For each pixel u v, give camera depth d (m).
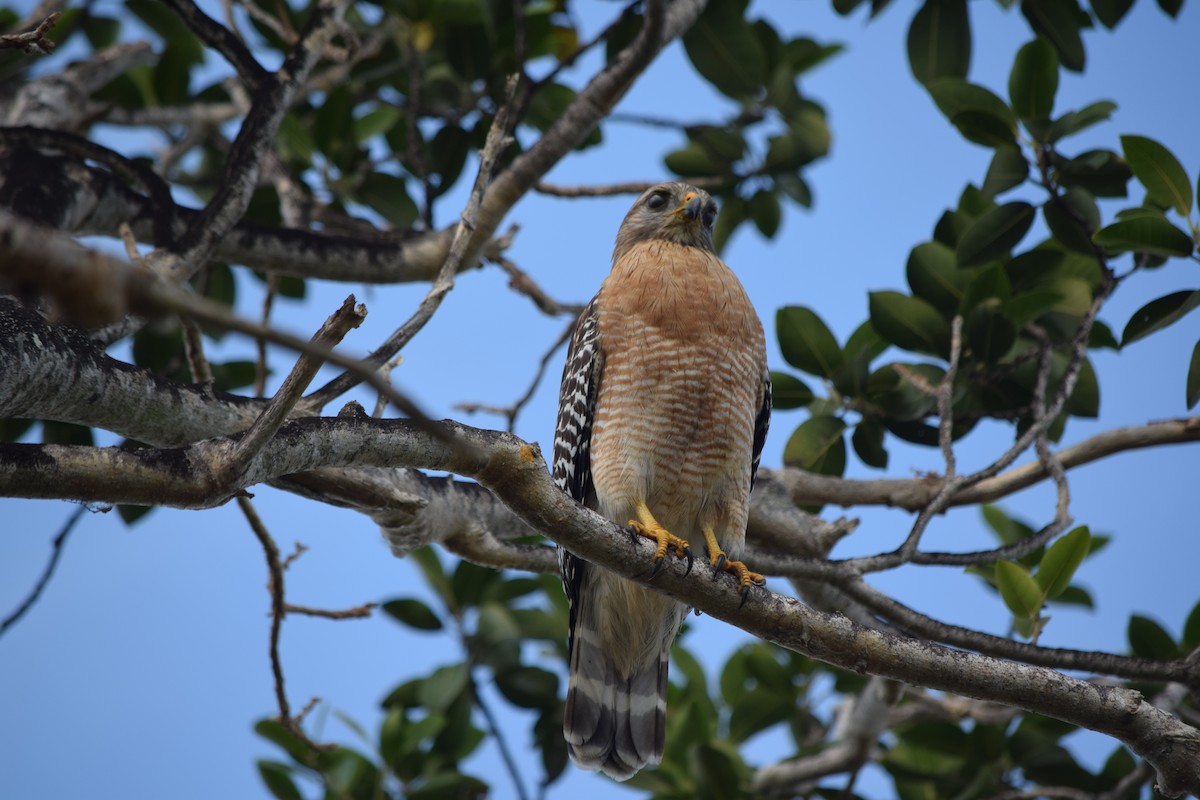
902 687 10.80
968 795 11.84
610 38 12.92
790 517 10.74
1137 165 9.70
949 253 11.51
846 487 11.18
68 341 7.00
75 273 2.62
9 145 9.62
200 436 7.82
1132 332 9.55
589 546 7.40
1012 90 11.03
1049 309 11.41
